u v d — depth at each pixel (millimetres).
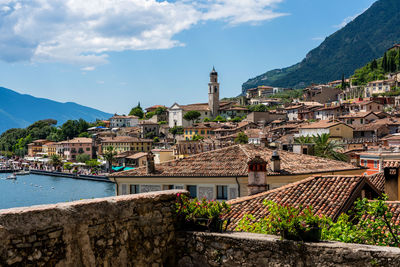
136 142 191250
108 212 8234
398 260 7645
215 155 31156
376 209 13008
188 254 9641
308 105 197375
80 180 143375
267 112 188625
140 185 30516
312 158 32312
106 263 8086
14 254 6613
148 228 9125
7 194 115875
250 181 22047
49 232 7125
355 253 8031
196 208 9797
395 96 189500
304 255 8484
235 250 9141
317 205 18297
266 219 10859
